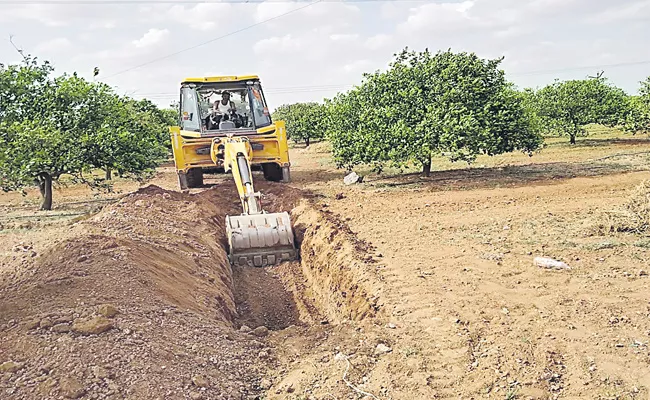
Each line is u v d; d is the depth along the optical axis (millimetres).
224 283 9359
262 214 11781
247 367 5676
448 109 15469
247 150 13680
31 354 5090
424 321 6418
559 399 4672
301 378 5383
